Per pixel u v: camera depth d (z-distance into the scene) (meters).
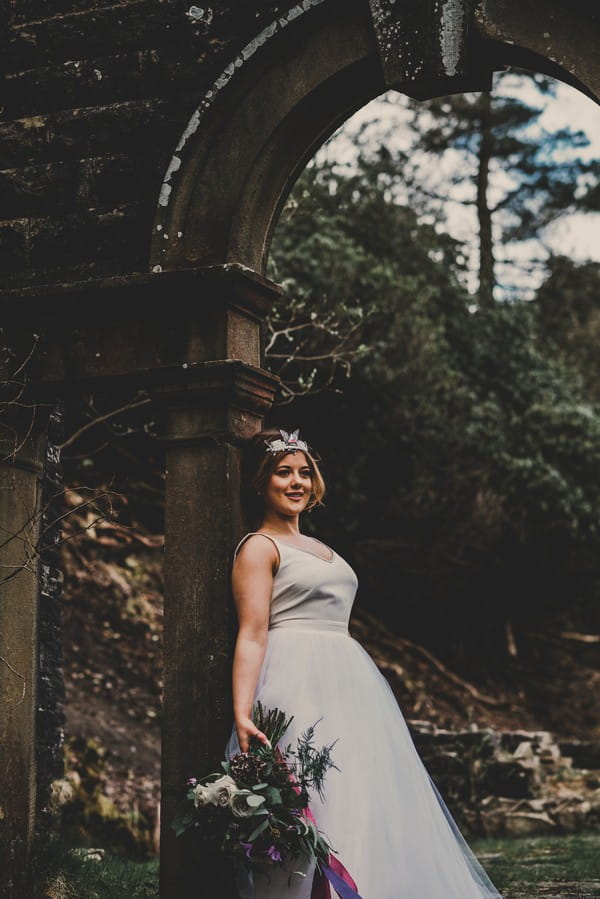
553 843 8.57
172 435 4.45
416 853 3.79
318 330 10.55
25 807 4.81
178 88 4.78
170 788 4.26
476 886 3.94
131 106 4.82
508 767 10.30
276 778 3.59
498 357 13.45
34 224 4.91
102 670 9.47
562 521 13.20
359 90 4.62
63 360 4.70
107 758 8.23
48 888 4.76
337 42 4.49
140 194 4.78
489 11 4.36
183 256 4.62
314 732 3.81
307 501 4.21
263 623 3.92
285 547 4.07
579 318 18.08
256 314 4.66
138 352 4.58
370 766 3.83
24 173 4.95
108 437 10.40
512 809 9.99
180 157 4.68
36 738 4.97
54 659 5.55
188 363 4.44
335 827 3.72
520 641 14.45
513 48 4.34
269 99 4.57
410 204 15.16
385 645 12.84
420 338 11.61
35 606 4.96
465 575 13.37
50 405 4.84
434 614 13.60
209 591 4.32
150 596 10.63
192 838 4.15
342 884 3.56
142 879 5.43
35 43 5.02
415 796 3.90
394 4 4.41
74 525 10.26
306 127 4.64
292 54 4.55
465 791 10.05
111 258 4.79
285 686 3.87
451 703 12.59
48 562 5.56
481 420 12.77
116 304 4.64
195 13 4.77
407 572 12.91
